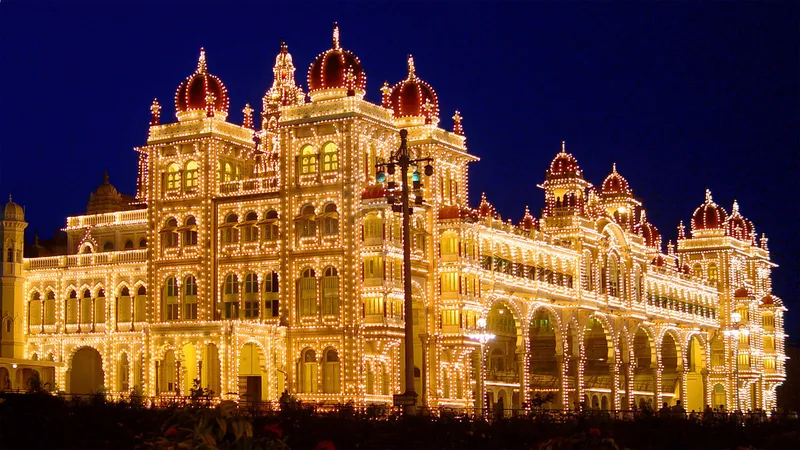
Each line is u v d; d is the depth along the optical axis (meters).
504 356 101.69
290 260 81.31
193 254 85.38
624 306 107.69
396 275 79.62
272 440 21.00
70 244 97.50
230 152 87.88
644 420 48.09
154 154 87.94
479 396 86.81
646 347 121.44
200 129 85.94
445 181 88.44
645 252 113.56
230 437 21.67
